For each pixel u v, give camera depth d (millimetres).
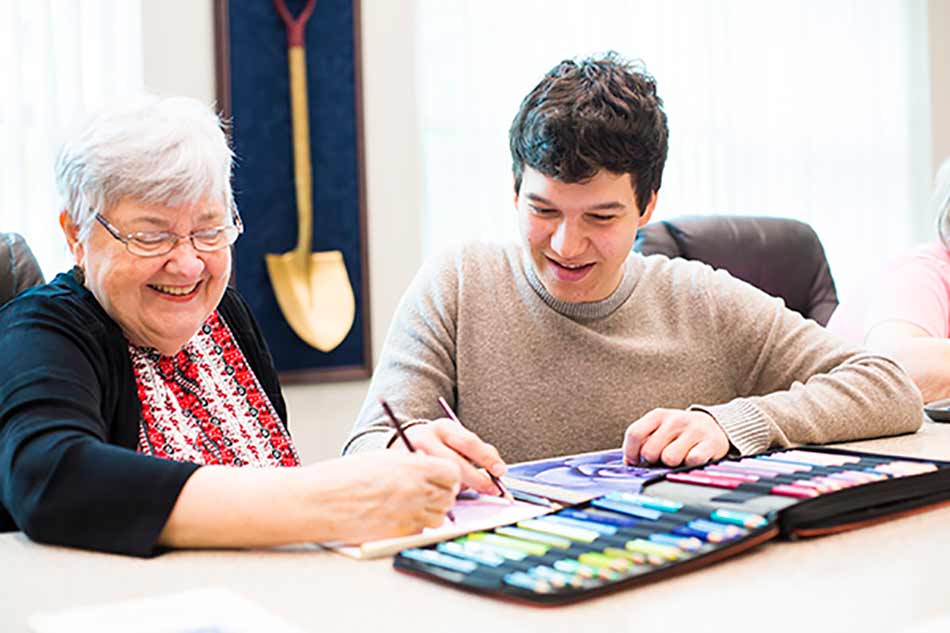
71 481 916
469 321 1589
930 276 2148
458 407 1592
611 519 941
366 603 754
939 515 998
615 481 1129
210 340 1444
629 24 3299
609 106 1328
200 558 881
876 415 1425
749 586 780
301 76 2705
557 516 968
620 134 1329
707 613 721
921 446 1376
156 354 1353
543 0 3154
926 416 1650
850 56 3820
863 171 3879
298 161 2715
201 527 891
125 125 1175
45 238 2443
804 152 3703
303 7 2727
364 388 2891
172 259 1201
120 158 1158
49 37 2424
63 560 877
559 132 1323
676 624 700
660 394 1606
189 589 793
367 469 914
